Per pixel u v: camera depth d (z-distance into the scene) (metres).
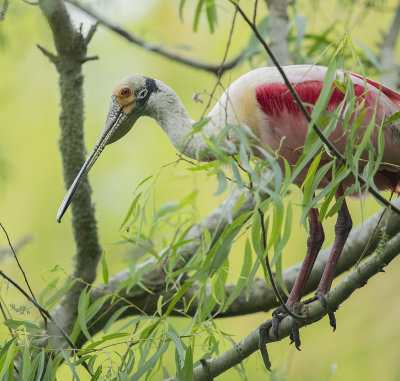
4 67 15.16
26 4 10.96
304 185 7.45
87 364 7.76
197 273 7.54
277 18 12.07
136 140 14.82
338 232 8.97
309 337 13.43
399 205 9.64
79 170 10.51
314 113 6.49
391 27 13.45
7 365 7.23
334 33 13.64
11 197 14.77
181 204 9.04
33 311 10.09
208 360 8.12
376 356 12.80
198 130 6.81
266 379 11.88
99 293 10.52
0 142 13.54
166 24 15.40
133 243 8.52
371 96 8.66
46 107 15.41
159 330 8.12
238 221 7.23
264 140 9.18
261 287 10.38
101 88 15.16
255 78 9.26
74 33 10.21
